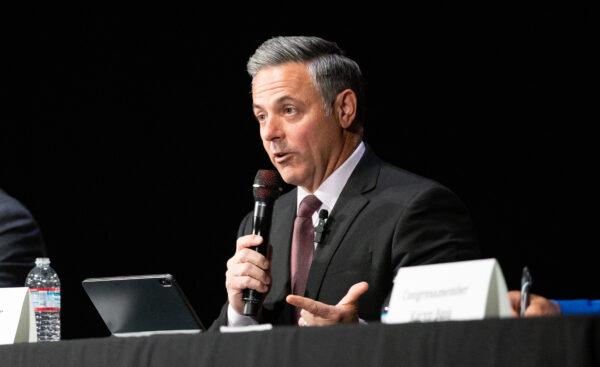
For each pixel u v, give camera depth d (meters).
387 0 12.27
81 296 13.69
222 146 13.41
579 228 11.25
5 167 13.75
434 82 12.08
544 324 3.29
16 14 13.55
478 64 11.83
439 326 3.54
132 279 5.56
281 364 3.88
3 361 4.77
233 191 13.38
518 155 11.62
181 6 13.36
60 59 13.66
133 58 13.59
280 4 12.84
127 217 13.72
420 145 12.16
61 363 4.54
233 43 13.18
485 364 3.41
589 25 11.12
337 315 5.06
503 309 3.95
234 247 13.35
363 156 6.85
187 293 13.55
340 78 6.73
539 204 11.50
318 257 6.52
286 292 6.63
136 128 13.68
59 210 13.78
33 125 13.77
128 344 4.33
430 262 6.18
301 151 6.61
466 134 11.92
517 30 11.57
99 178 13.76
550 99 11.41
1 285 7.75
